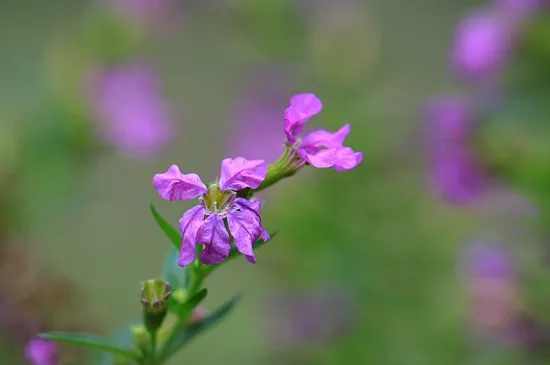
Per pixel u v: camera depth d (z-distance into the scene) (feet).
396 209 1.01
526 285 0.96
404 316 1.00
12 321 0.83
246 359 1.08
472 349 0.98
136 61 1.01
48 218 0.94
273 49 1.08
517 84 0.95
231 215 0.67
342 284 1.00
